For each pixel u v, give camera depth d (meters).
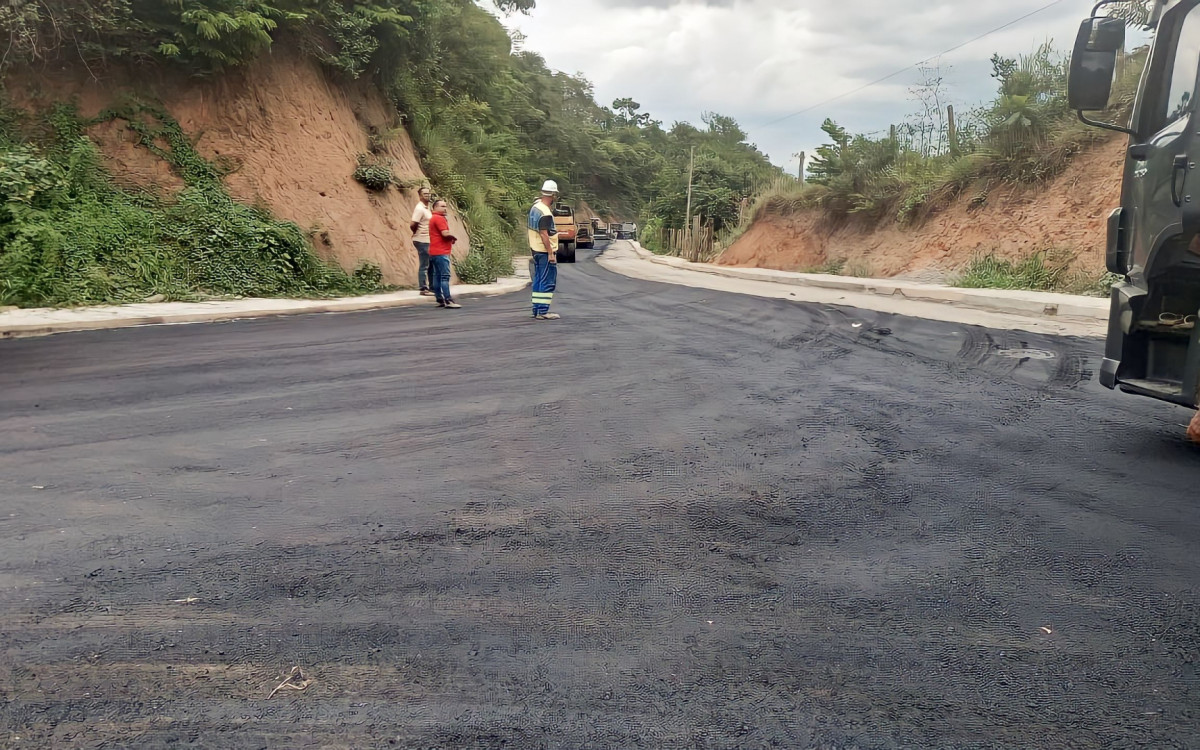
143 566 3.23
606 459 4.82
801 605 2.95
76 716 2.24
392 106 22.30
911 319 12.36
